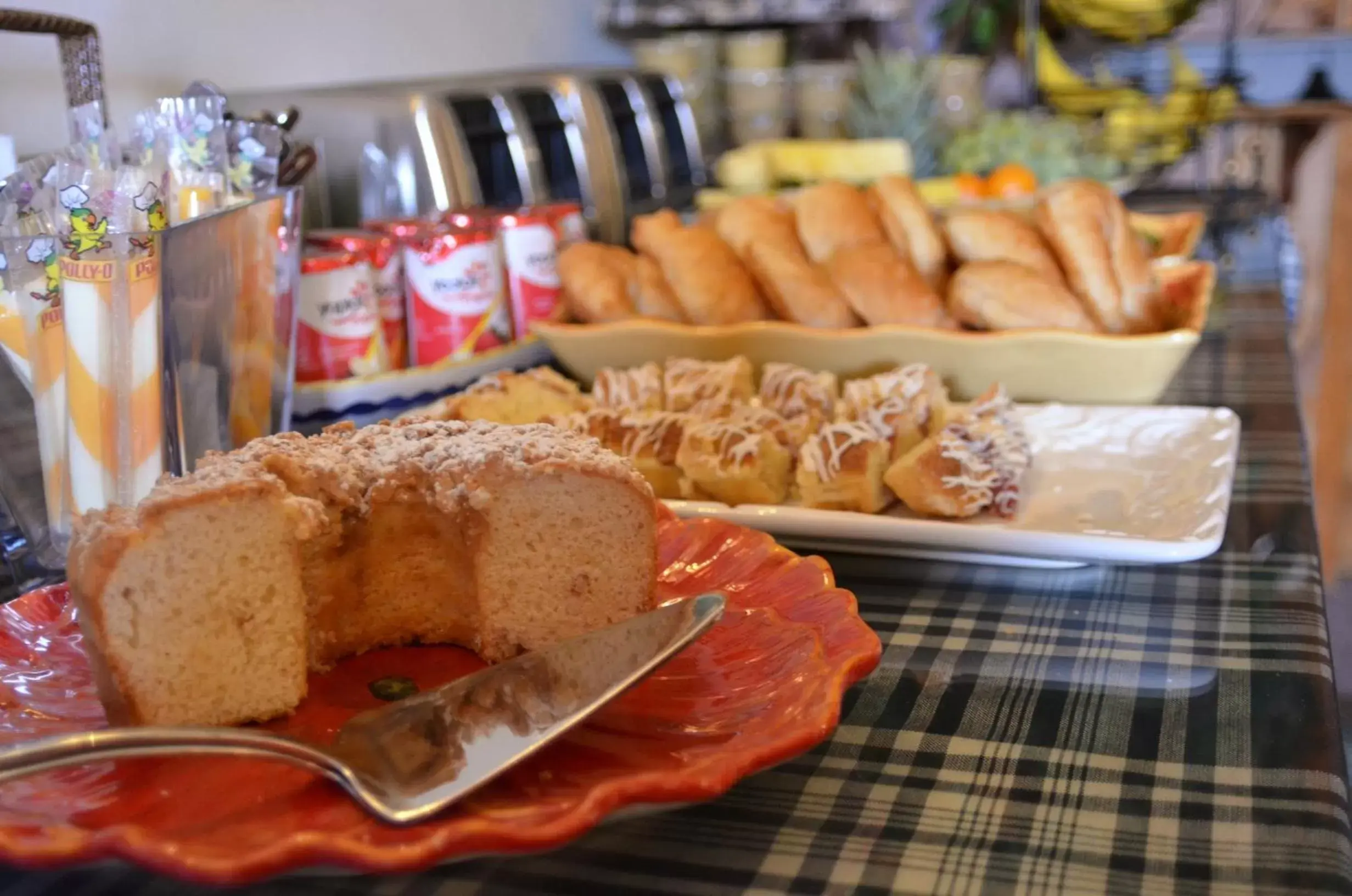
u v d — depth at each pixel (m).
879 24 3.04
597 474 0.67
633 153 2.14
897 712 0.61
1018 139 2.25
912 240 1.20
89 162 0.83
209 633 0.59
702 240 1.20
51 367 0.74
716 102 2.65
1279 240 1.96
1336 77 2.88
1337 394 2.89
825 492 0.87
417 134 1.61
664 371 1.06
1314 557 0.80
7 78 1.26
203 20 1.59
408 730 0.53
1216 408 1.03
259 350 0.91
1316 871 0.47
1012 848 0.49
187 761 0.53
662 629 0.60
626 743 0.54
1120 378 1.05
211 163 0.90
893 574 0.80
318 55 1.83
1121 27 2.78
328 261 1.06
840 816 0.52
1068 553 0.76
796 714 0.53
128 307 0.73
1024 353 1.06
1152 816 0.51
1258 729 0.58
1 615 0.67
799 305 1.13
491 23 2.28
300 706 0.64
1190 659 0.66
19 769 0.47
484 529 0.67
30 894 0.49
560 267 1.23
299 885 0.49
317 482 0.66
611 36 2.75
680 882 0.48
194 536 0.58
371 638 0.70
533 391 1.01
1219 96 2.51
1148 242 1.62
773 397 1.01
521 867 0.50
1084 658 0.67
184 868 0.43
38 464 0.77
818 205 1.22
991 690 0.63
